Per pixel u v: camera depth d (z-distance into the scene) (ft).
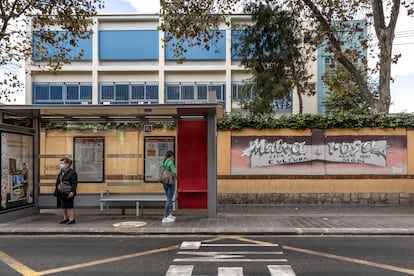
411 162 41.78
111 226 30.63
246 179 42.55
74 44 46.65
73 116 36.63
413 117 41.91
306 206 41.19
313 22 51.16
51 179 37.91
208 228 29.63
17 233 29.19
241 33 58.23
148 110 33.63
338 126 42.29
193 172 36.09
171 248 24.25
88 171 38.01
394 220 32.76
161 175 32.35
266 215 35.70
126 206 36.29
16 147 34.58
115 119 36.50
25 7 42.86
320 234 28.81
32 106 31.83
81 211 39.01
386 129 42.04
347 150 42.19
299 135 42.57
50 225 31.12
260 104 53.67
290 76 56.95
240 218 34.19
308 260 21.11
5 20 42.78
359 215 35.40
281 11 53.36
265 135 42.70
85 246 24.91
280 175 42.42
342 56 47.44
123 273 18.69
